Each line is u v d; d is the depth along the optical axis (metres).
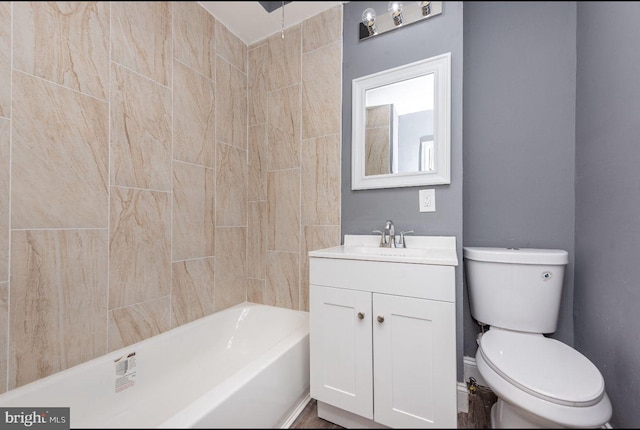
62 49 1.09
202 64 1.68
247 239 1.98
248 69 2.00
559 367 0.91
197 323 1.57
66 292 1.09
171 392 1.33
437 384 0.99
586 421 0.74
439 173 1.37
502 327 1.22
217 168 1.77
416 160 1.43
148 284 1.37
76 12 1.13
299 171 1.80
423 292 1.02
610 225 1.02
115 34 1.26
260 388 1.07
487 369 0.95
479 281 1.27
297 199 1.80
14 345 0.96
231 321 1.76
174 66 1.52
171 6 1.51
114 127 1.24
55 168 1.06
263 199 1.93
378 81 1.54
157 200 1.42
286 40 1.86
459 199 1.35
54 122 1.06
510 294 1.21
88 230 1.15
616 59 1.01
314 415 1.25
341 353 1.16
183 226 1.55
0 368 0.93
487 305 1.25
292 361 1.26
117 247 1.25
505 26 1.42
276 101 1.89
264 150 1.93
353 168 1.60
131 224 1.30
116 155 1.25
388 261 1.08
